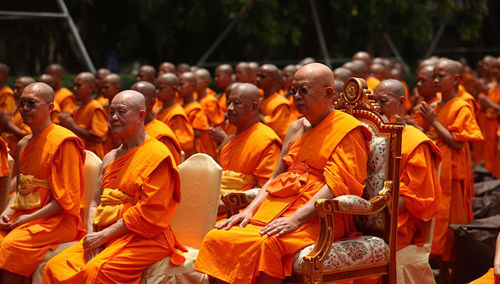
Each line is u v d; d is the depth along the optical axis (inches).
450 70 368.5
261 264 236.7
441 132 355.9
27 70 778.2
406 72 1074.1
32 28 781.3
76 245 261.9
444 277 352.5
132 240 254.2
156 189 252.5
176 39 1027.3
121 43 1026.1
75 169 281.4
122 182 257.1
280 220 241.0
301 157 254.4
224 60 1004.6
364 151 249.3
